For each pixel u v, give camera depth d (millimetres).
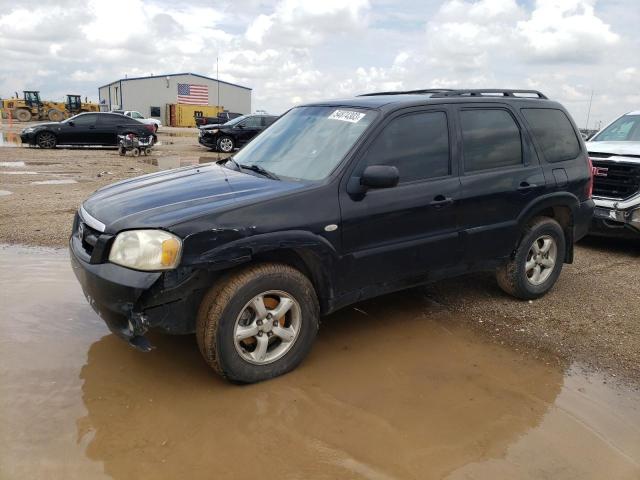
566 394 3469
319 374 3625
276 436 2941
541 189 4773
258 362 3428
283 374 3580
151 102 69875
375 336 4246
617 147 7129
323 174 3729
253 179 3871
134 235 3127
